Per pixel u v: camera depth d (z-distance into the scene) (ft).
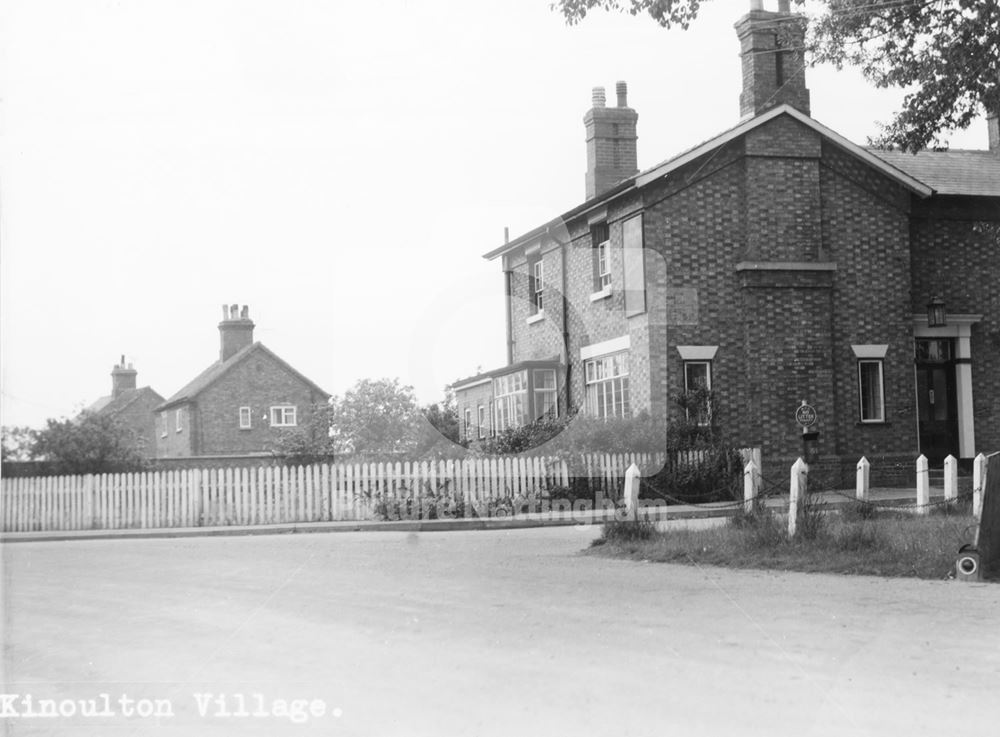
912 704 15.17
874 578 29.89
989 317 78.74
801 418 69.67
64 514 65.57
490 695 15.72
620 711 14.85
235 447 142.61
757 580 29.09
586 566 32.76
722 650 18.61
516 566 32.55
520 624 21.22
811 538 35.88
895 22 55.88
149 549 46.62
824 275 72.28
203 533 60.13
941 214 78.28
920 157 83.41
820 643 19.29
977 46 54.70
